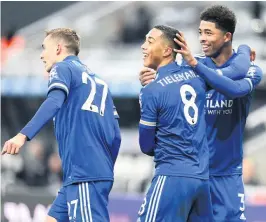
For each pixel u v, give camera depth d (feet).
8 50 137.39
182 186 53.16
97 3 169.27
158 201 53.47
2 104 142.00
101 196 54.39
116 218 87.35
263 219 83.41
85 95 54.70
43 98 144.05
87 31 158.20
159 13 153.28
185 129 53.47
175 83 53.93
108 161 55.31
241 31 138.00
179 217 53.57
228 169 59.36
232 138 59.00
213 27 57.21
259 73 57.88
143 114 53.98
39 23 158.20
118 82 126.31
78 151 54.24
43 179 119.55
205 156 54.39
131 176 123.13
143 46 55.06
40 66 134.82
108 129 55.47
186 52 54.08
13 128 142.41
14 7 159.02
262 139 131.44
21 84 132.67
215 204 59.26
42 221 90.12
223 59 58.13
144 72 55.26
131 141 135.85
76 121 54.29
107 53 140.46
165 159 53.83
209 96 58.13
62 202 55.26
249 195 93.30
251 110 135.95
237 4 148.15
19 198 91.20
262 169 125.59
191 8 152.66
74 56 56.18
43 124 50.67
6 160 129.59
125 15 158.71
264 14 140.46
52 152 130.62
